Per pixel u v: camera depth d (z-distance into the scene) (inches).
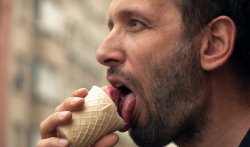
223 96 94.8
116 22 97.7
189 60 94.0
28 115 1183.6
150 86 94.1
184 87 93.8
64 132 93.2
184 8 94.3
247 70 94.5
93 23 1637.6
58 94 1296.8
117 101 96.9
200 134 94.7
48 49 1240.8
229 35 93.8
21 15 1159.6
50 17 1259.8
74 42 1461.6
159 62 93.9
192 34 94.3
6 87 1098.1
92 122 93.4
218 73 94.7
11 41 1117.1
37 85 1208.2
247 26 93.8
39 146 94.3
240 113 94.3
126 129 96.7
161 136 94.5
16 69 1141.7
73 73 1449.3
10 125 1105.4
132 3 96.0
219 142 94.3
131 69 94.7
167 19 94.7
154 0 95.3
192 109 93.9
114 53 95.4
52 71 1264.8
